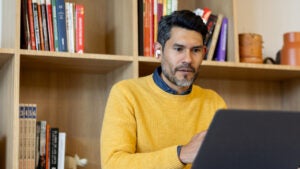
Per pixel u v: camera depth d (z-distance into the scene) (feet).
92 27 7.43
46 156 6.20
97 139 7.30
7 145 6.08
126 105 5.05
